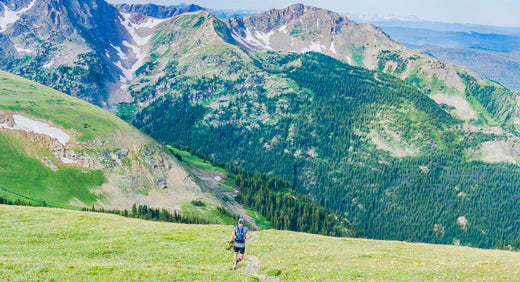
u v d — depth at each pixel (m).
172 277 30.78
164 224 66.12
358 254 47.41
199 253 44.62
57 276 28.33
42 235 50.00
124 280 28.80
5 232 49.88
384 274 36.88
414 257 48.53
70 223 58.56
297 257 43.84
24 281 26.42
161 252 44.53
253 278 33.38
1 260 32.06
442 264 43.69
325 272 36.78
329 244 55.03
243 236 37.06
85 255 41.00
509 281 34.69
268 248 48.75
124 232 55.16
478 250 57.38
